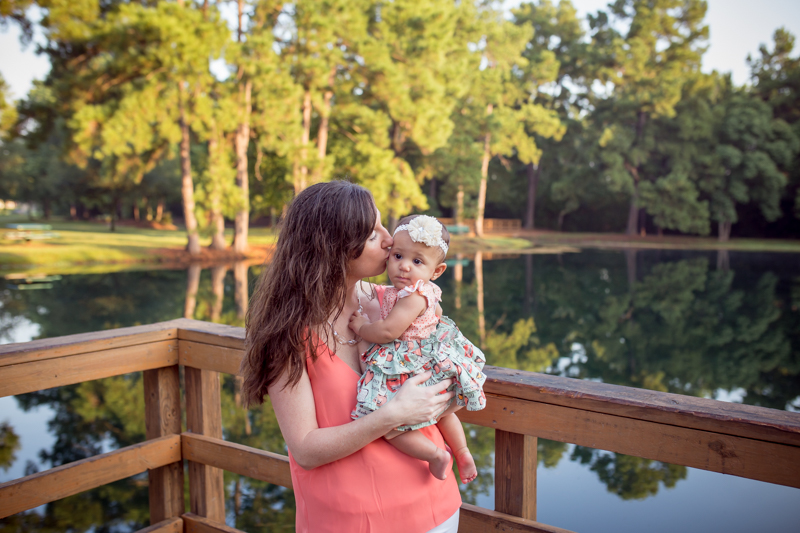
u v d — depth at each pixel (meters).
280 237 1.31
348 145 30.34
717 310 17.55
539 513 5.03
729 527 4.73
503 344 13.18
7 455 5.90
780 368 11.12
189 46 21.83
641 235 47.94
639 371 10.93
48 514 4.71
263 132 26.20
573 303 18.77
